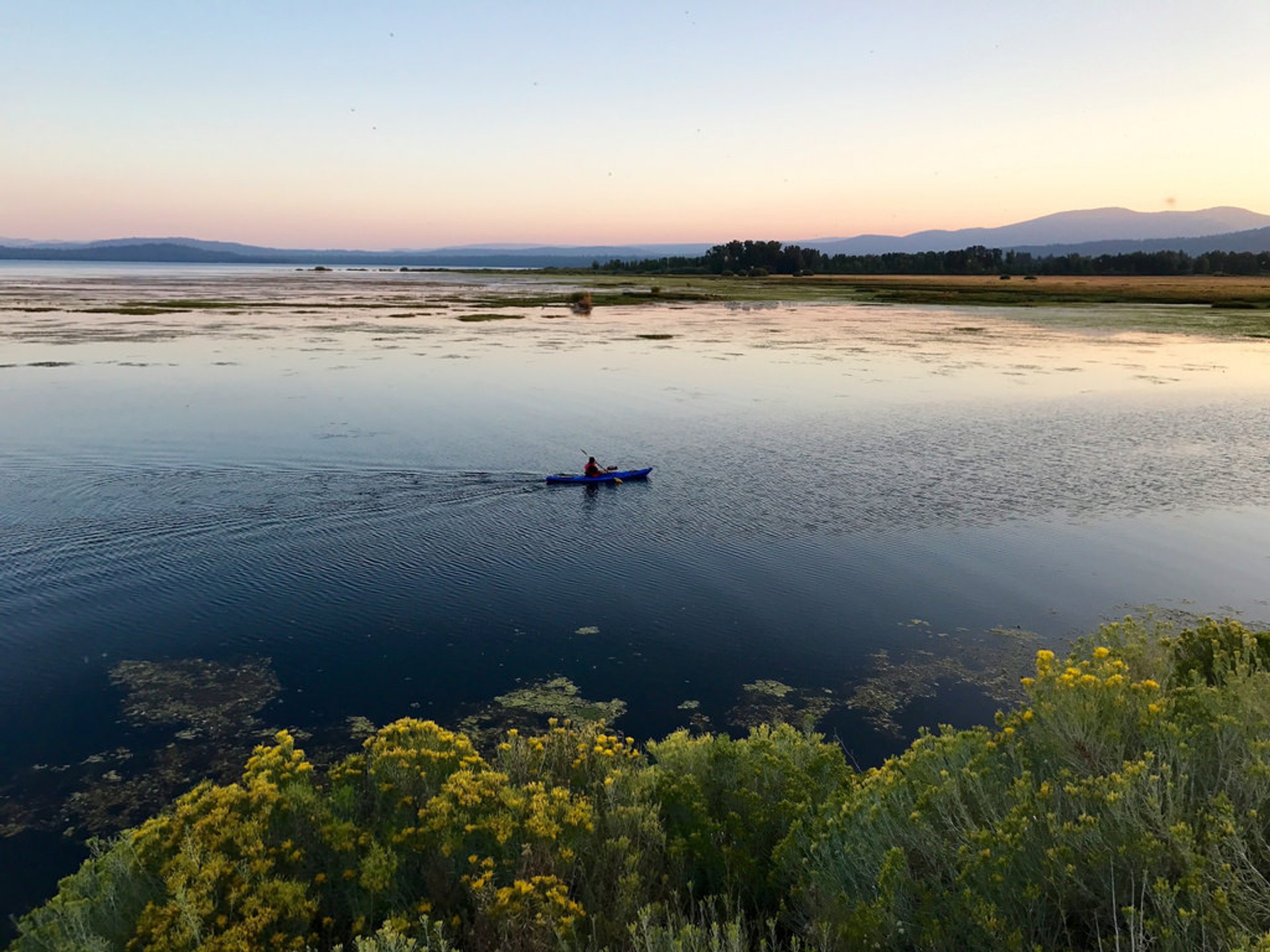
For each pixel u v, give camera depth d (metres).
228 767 12.94
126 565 20.62
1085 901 5.61
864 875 6.58
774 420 38.50
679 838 7.95
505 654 16.84
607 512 25.55
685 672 16.31
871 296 132.62
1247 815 5.82
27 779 12.51
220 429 34.03
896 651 17.22
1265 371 53.78
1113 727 6.92
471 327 78.38
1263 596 20.06
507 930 6.52
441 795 7.80
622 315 95.88
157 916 6.45
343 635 17.48
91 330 68.62
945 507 26.33
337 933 7.02
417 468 29.62
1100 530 24.36
